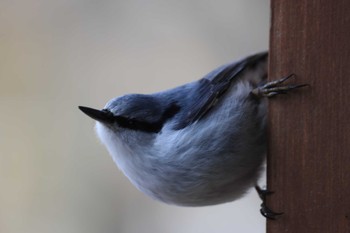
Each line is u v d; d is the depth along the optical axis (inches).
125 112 255.0
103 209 423.2
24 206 424.5
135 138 253.4
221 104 245.1
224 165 239.9
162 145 246.5
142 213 422.0
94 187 426.0
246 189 255.4
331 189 209.3
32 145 438.0
